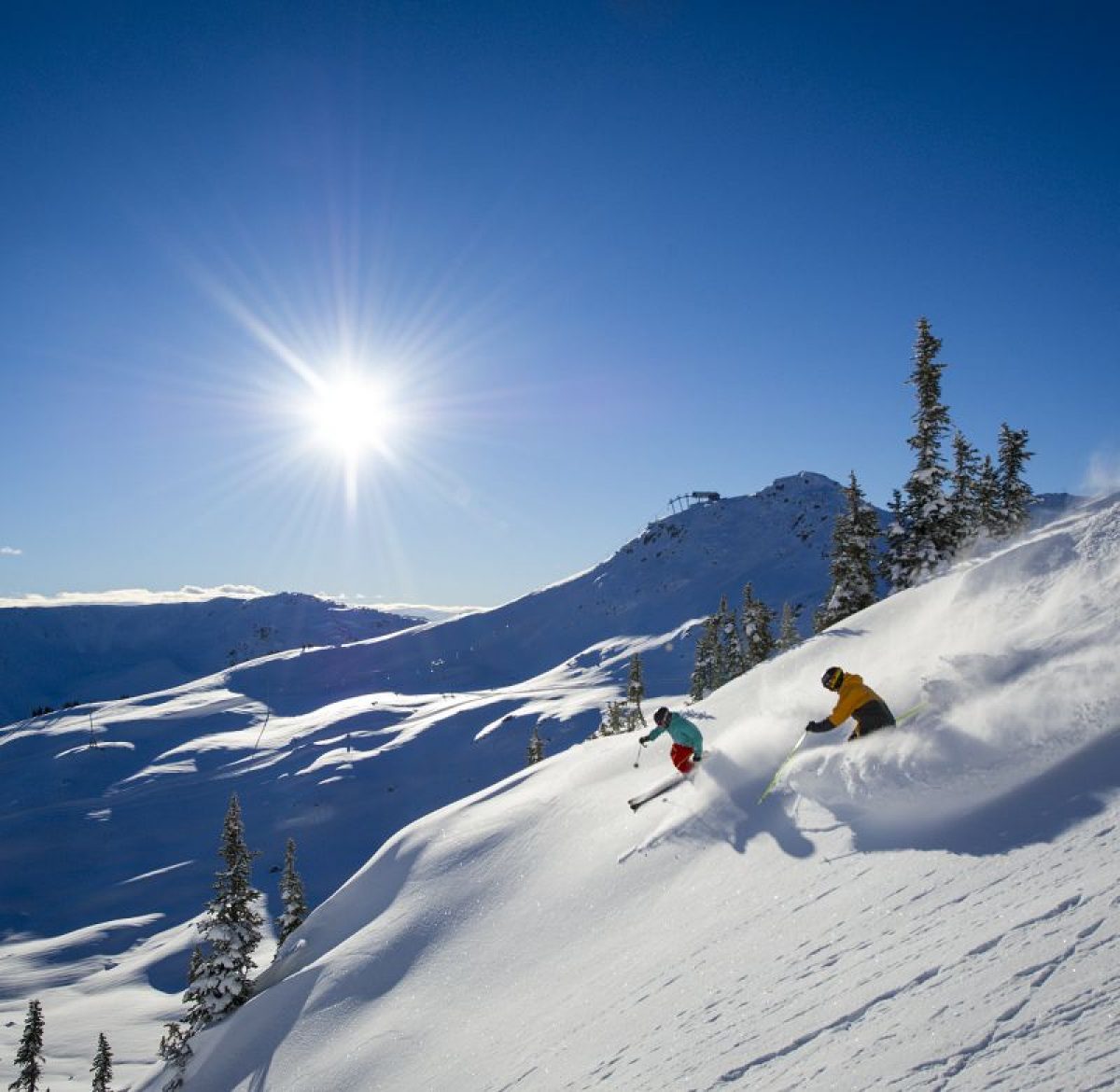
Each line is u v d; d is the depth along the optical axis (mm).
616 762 15672
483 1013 9336
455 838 16250
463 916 13047
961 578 12531
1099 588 8102
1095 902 3342
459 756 192125
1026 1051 2549
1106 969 2799
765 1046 3779
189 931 130000
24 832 181500
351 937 15094
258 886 141750
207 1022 22812
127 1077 81688
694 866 8609
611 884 10102
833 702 11266
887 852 5531
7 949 132375
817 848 6512
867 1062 3051
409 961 12750
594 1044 5516
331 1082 10125
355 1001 12648
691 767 11320
